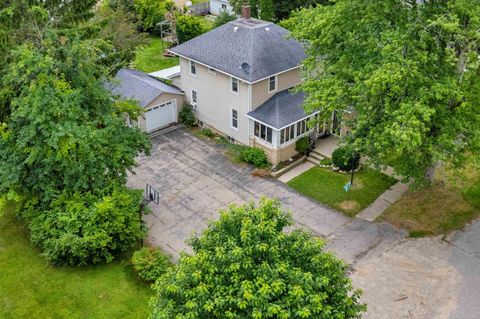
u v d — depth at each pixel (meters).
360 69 20.08
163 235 22.47
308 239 13.39
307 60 23.39
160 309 12.19
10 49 22.39
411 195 24.36
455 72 19.69
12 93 21.14
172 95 31.41
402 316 17.72
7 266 20.53
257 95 27.73
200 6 54.19
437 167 25.98
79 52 21.19
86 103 21.59
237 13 43.84
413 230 22.11
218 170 27.42
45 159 19.75
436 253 20.69
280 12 43.06
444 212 23.11
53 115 19.52
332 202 24.34
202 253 12.56
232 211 13.72
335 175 26.41
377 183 25.42
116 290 19.19
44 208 21.05
